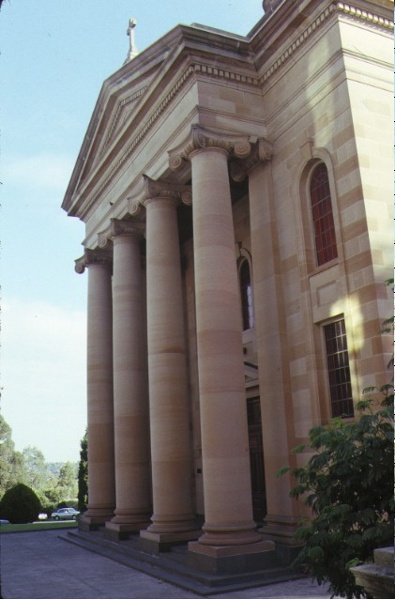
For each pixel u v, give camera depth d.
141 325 24.61
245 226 23.52
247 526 15.40
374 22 17.33
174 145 19.98
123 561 18.34
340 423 10.53
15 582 15.89
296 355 17.56
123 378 23.62
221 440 15.87
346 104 16.36
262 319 18.62
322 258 17.48
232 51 19.17
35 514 38.53
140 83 24.08
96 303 28.33
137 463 22.75
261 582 14.02
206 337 16.64
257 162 19.42
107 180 26.56
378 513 9.43
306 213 18.00
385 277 15.17
